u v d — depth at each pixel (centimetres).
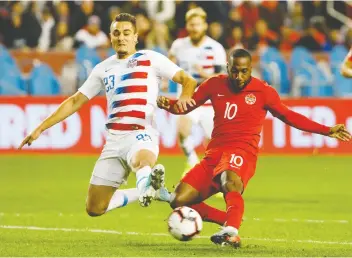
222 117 2998
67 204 4366
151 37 7344
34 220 3806
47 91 6894
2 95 6838
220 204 4438
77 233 3403
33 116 6769
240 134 2966
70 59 6881
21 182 5338
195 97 3038
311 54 7069
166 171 5762
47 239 3238
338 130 2975
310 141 6781
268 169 5972
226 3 7575
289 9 7888
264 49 7069
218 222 3053
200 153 6656
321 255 2831
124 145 3044
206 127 4791
